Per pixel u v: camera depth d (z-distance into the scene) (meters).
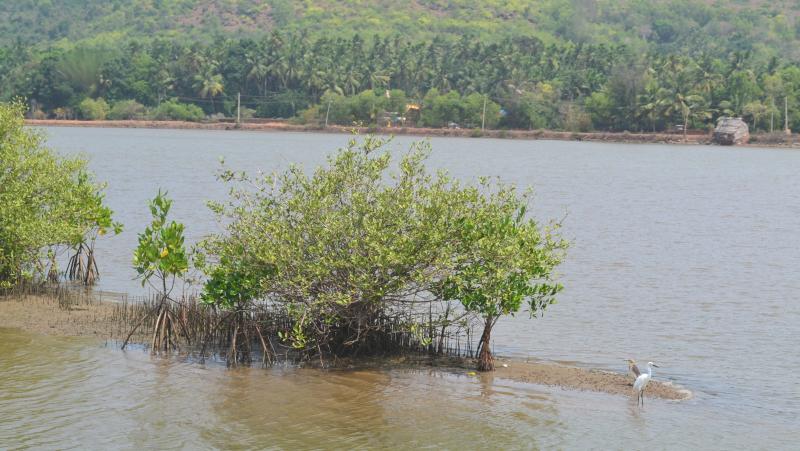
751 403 21.91
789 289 36.34
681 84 184.25
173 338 25.75
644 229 55.16
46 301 30.11
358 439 19.09
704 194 80.94
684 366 24.95
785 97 178.62
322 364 23.84
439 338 25.91
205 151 124.25
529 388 22.55
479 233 23.52
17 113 32.06
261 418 20.12
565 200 71.88
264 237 23.78
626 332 28.61
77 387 21.75
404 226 23.55
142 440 18.78
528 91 194.25
